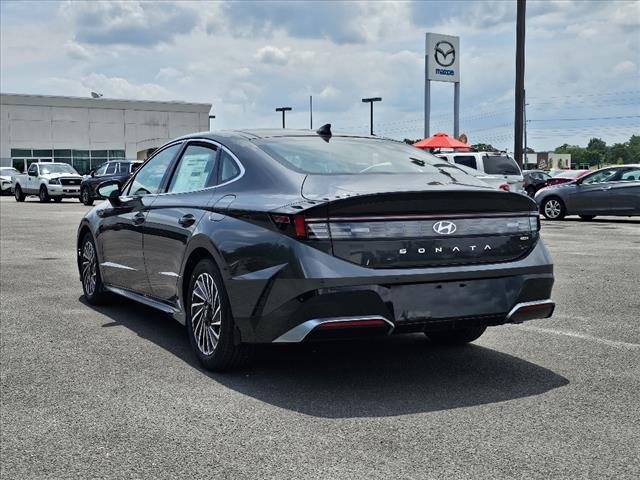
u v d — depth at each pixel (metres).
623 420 3.85
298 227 4.15
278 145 5.12
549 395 4.29
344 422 3.85
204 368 4.94
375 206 4.18
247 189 4.79
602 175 18.72
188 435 3.69
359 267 4.14
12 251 12.09
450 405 4.12
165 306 5.67
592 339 5.70
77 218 20.55
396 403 4.16
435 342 5.65
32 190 32.62
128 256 6.24
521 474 3.16
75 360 5.17
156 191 5.98
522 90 23.78
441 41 34.66
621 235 14.49
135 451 3.48
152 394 4.37
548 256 4.67
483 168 17.73
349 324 4.10
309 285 4.07
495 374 4.75
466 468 3.22
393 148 5.47
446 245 4.32
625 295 7.62
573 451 3.42
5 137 56.44
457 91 35.47
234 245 4.52
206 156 5.46
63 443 3.60
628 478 3.11
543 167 84.06
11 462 3.38
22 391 4.45
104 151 60.84
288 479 3.14
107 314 6.83
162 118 63.38
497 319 4.45
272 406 4.12
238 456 3.40
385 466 3.26
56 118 58.47
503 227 4.51
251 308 4.39
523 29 23.55
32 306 7.22
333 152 5.13
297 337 4.16
